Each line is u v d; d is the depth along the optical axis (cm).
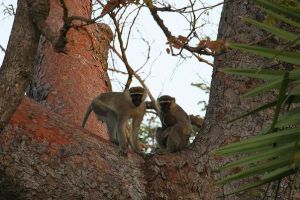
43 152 960
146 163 1052
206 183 1056
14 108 798
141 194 1007
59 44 822
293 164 513
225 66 1150
